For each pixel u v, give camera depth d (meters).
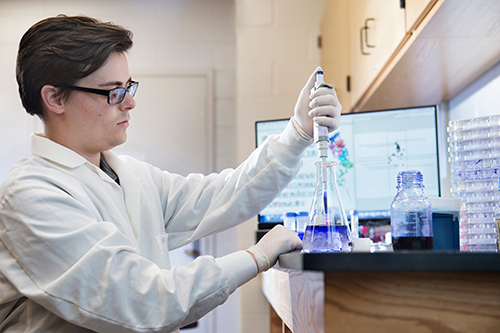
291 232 1.08
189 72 2.88
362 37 1.96
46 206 0.94
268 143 1.25
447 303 0.65
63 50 1.07
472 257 0.61
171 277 0.90
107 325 0.87
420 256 0.62
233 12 2.94
